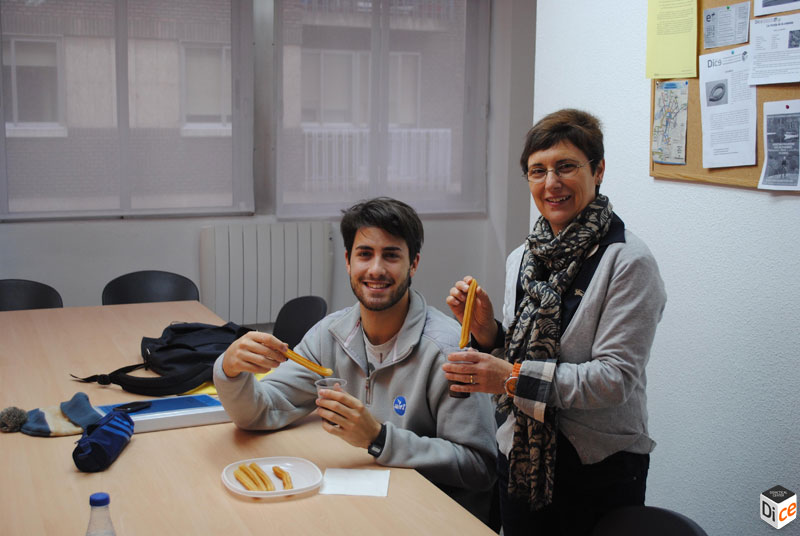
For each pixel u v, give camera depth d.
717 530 2.25
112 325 3.16
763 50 2.00
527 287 1.66
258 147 4.89
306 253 4.87
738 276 2.14
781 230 2.01
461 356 1.57
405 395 1.88
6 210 4.28
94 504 1.20
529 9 5.04
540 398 1.51
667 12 2.28
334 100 4.92
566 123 1.56
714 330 2.23
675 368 2.38
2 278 4.33
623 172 2.54
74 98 4.34
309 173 4.93
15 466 1.69
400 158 5.13
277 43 4.72
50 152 4.33
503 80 5.14
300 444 1.83
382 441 1.69
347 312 2.03
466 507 1.89
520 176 5.22
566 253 1.60
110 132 4.43
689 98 2.25
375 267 1.79
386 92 5.03
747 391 2.12
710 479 2.26
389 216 1.79
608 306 1.53
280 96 4.78
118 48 4.38
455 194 5.31
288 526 1.40
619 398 1.49
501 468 1.80
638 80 2.44
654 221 2.43
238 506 1.49
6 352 2.73
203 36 4.54
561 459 1.66
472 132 5.28
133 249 4.58
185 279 3.81
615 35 2.52
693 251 2.29
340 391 1.67
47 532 1.38
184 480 1.61
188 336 2.70
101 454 1.65
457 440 1.81
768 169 2.02
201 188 4.67
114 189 4.48
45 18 4.22
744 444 2.14
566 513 1.69
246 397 1.82
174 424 1.94
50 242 4.39
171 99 4.52
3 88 4.20
